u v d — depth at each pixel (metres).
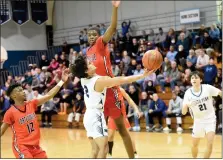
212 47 15.02
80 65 4.96
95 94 5.01
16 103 5.64
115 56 17.12
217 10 16.73
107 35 5.37
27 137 5.55
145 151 9.32
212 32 15.02
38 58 22.66
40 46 23.19
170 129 13.08
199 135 6.73
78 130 14.85
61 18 23.36
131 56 16.77
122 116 6.19
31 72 18.97
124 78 4.62
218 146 9.59
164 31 18.97
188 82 13.55
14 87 5.60
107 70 5.62
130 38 17.84
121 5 20.55
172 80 14.31
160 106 13.30
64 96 16.50
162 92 14.63
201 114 6.62
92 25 21.19
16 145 5.57
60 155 9.40
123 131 6.35
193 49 15.23
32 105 5.70
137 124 13.54
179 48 15.09
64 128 15.77
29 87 17.12
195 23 17.73
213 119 6.63
